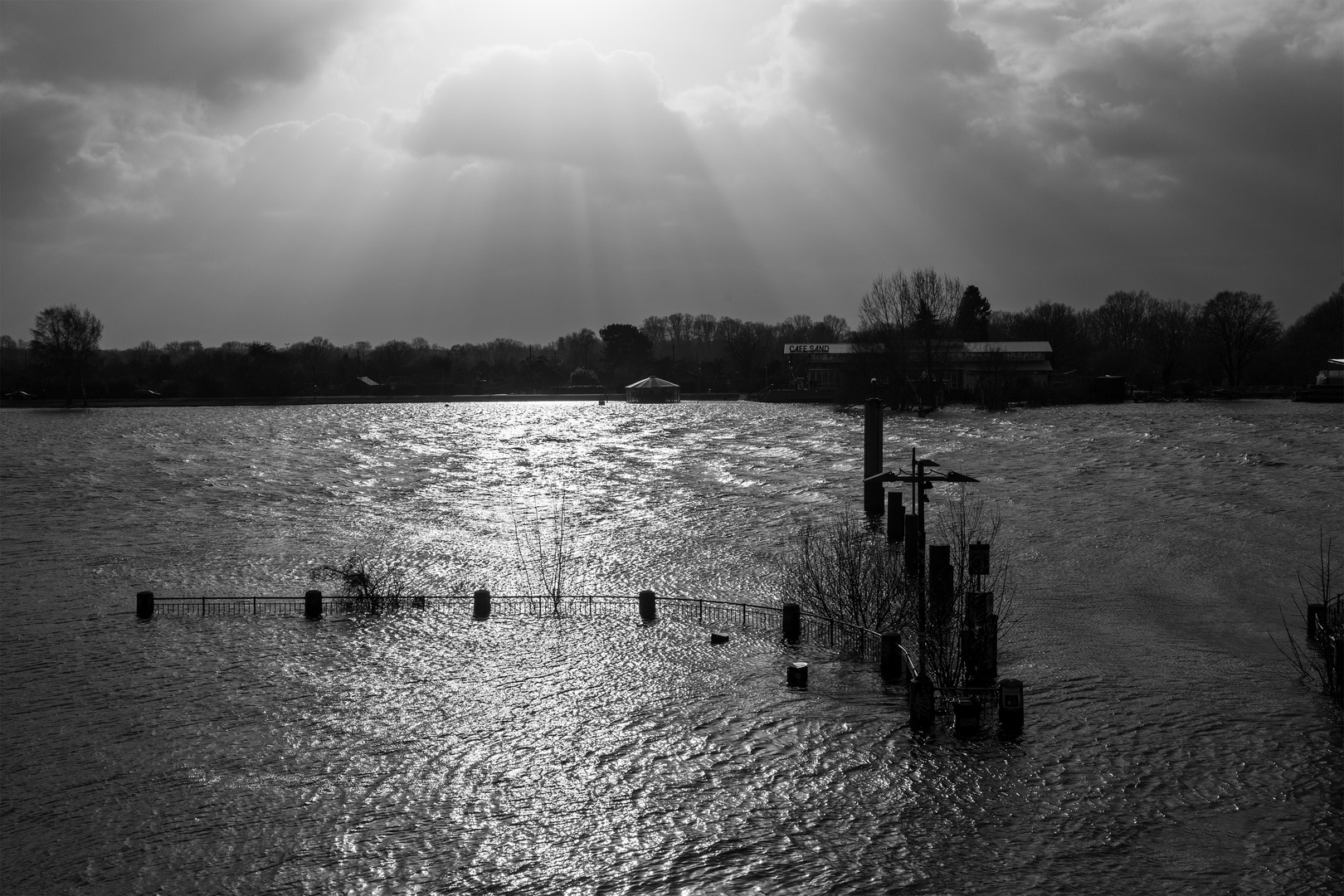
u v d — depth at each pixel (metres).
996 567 52.16
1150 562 53.47
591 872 24.59
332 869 24.84
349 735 32.44
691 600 46.78
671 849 25.56
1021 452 106.44
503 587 50.94
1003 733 31.47
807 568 46.59
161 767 30.22
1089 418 156.62
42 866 25.02
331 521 70.94
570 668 38.47
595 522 69.00
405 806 27.84
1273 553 55.41
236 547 61.78
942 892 23.41
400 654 40.41
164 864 25.12
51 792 28.70
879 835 25.86
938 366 191.38
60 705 35.12
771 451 114.94
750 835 26.09
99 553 60.16
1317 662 37.22
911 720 32.16
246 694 36.03
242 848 25.80
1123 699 34.03
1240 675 36.12
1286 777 28.22
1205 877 23.67
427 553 59.28
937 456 103.62
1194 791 27.64
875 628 40.94
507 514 73.12
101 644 41.94
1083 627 42.03
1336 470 87.44
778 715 33.47
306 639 42.34
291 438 147.00
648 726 32.84
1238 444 111.00
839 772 29.25
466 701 35.22
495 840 26.11
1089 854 24.75
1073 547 57.16
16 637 42.88
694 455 112.50
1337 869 23.83
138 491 87.38
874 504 69.19
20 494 86.06
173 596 49.75
